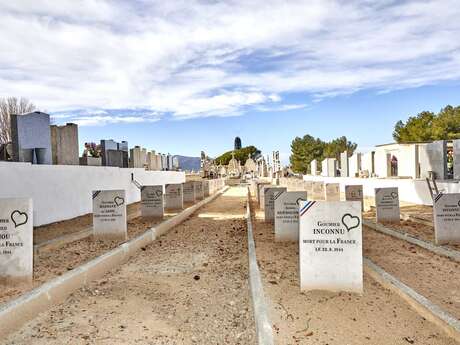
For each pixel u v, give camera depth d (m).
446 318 4.24
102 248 8.33
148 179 22.53
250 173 63.94
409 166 21.05
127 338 4.28
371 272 6.23
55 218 12.01
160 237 10.62
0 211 5.76
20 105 31.50
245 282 6.28
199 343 4.18
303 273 5.30
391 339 3.99
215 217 14.95
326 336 4.05
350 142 54.25
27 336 4.32
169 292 5.84
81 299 5.51
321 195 21.02
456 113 34.59
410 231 9.77
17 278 5.75
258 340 3.98
